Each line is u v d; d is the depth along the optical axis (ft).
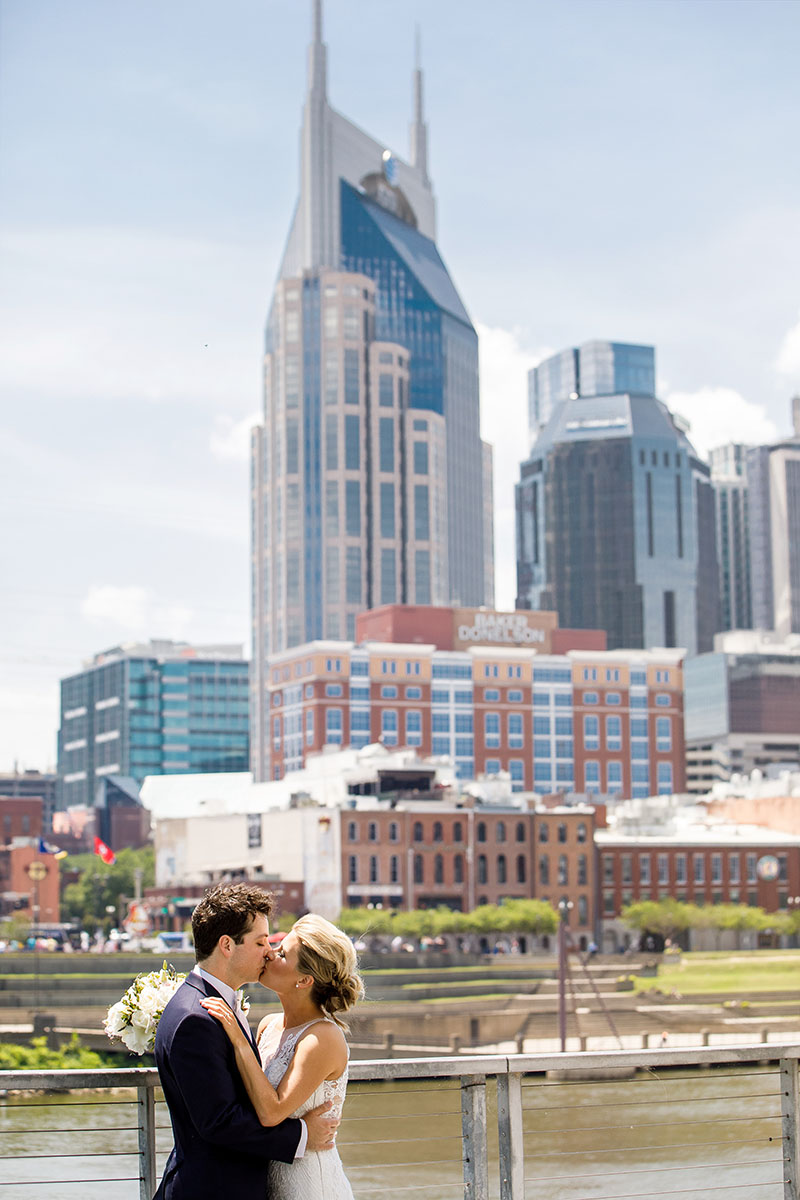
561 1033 320.09
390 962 406.41
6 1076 36.83
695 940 559.38
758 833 620.90
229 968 34.83
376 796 590.96
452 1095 189.16
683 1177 114.52
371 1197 125.49
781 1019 368.07
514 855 573.74
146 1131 37.27
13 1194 95.71
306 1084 34.04
